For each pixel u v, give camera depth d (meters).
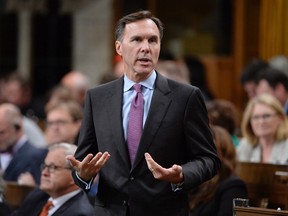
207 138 10.02
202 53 27.11
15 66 29.28
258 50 26.61
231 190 13.11
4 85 24.19
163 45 27.33
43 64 29.06
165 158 9.86
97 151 10.34
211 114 16.27
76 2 28.42
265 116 15.36
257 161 15.46
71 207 12.49
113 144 9.98
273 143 15.46
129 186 9.84
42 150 17.02
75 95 22.72
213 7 27.02
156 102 9.97
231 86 26.77
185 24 27.27
